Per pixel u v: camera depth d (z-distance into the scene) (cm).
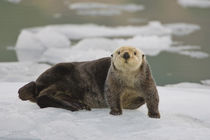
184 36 4872
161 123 1293
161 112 1491
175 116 1436
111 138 1152
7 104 1533
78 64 1558
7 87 1902
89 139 1149
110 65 1475
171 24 5566
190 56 3816
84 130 1219
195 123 1366
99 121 1303
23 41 4206
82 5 6906
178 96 1806
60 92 1527
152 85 1355
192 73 3120
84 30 5212
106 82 1395
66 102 1457
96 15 6381
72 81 1517
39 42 4297
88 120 1312
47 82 1514
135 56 1302
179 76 3014
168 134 1177
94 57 3133
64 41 4394
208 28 5312
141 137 1157
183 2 7038
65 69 1533
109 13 6538
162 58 3744
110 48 3981
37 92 1512
